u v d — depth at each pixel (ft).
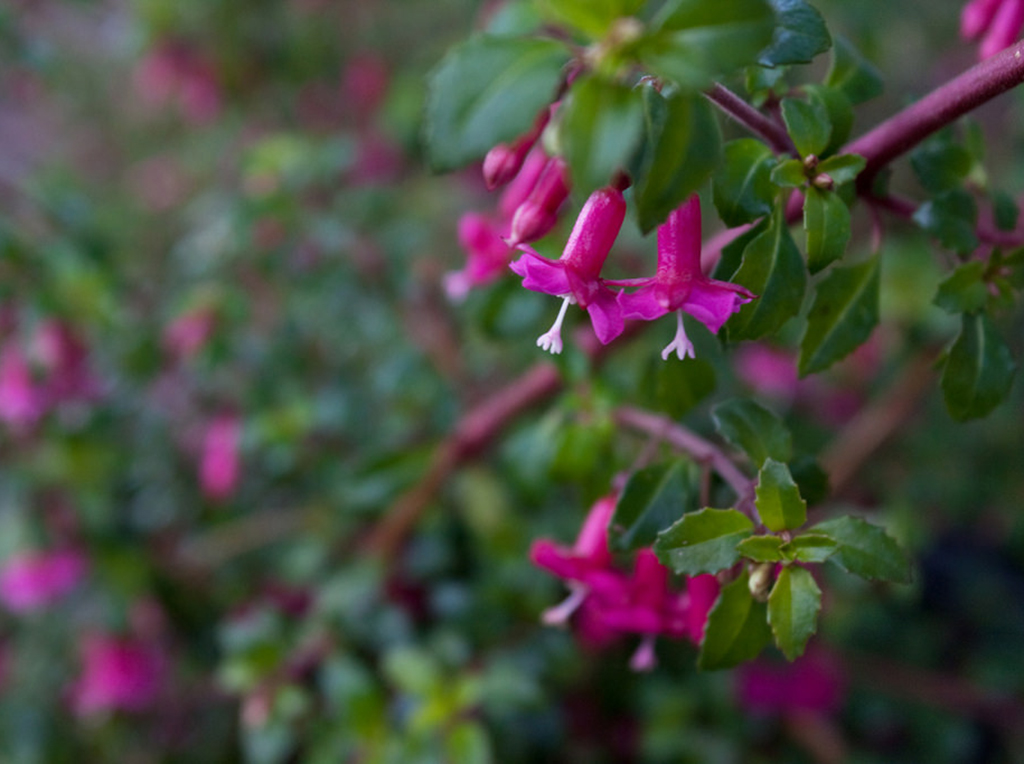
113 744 1.14
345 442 1.17
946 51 1.47
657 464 0.64
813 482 0.63
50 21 1.61
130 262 1.45
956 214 0.62
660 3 0.91
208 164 1.62
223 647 1.14
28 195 1.03
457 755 0.82
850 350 0.62
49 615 1.15
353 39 1.64
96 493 1.07
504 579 0.98
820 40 0.56
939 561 1.42
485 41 0.50
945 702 1.18
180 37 1.49
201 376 1.09
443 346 1.15
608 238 0.57
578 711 1.12
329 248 1.05
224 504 1.17
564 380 0.76
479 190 1.51
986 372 0.63
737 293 0.57
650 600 0.65
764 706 1.08
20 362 1.04
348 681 0.86
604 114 0.49
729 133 0.66
